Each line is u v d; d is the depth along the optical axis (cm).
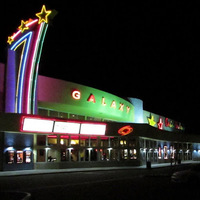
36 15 3412
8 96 3494
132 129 4388
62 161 3741
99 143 4169
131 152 4478
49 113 4231
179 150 6762
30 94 3544
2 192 1116
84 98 4344
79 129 3850
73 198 1408
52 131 3575
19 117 3266
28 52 3544
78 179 2422
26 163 3434
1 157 3189
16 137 3366
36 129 3422
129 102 5675
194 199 1385
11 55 3597
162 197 1442
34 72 3575
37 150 3619
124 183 2108
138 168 3947
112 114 4966
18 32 3578
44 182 2177
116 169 3794
